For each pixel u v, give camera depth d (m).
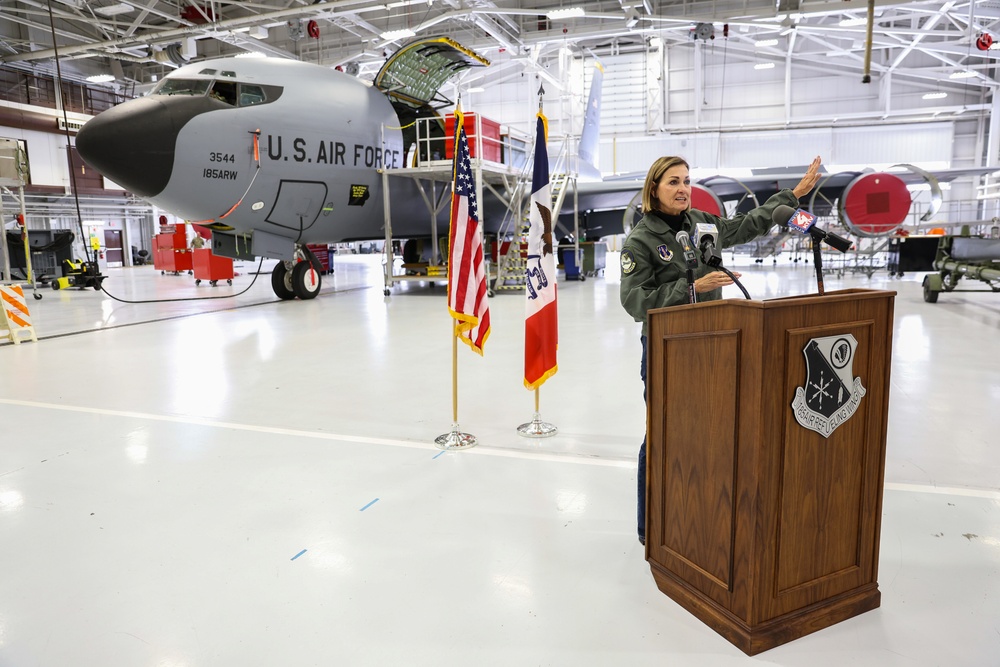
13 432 4.12
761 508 1.78
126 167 8.73
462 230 3.78
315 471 3.36
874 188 11.52
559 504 2.89
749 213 2.48
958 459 3.35
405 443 3.79
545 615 2.04
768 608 1.86
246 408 4.62
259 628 1.99
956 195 29.05
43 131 24.98
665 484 2.16
